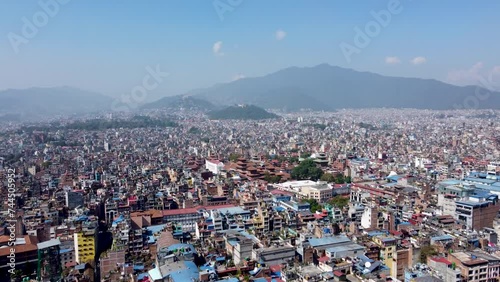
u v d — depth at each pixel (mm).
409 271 176375
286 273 176625
